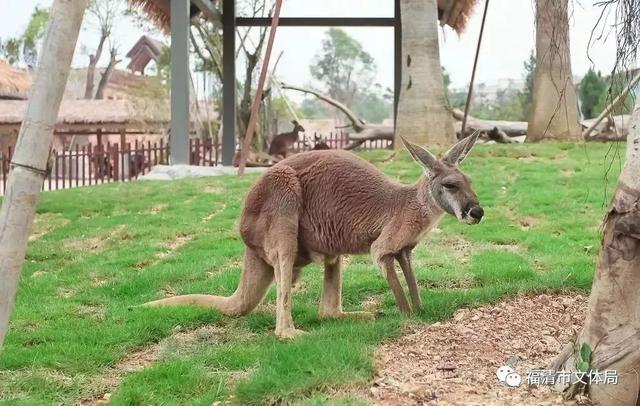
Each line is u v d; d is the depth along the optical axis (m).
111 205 13.91
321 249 7.12
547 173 14.97
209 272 9.41
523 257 9.49
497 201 12.69
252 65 27.94
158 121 37.88
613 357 4.99
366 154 17.48
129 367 6.59
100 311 8.12
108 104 37.94
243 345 6.75
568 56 14.20
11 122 34.84
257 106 17.69
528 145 18.33
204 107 36.03
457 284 8.52
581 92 22.44
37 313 7.96
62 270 9.86
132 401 5.62
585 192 12.92
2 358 6.54
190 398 5.67
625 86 5.59
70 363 6.51
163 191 15.03
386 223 6.88
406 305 6.93
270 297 8.29
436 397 5.16
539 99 20.20
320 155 7.14
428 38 18.25
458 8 22.83
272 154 25.59
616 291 4.97
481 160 16.72
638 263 4.91
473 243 10.40
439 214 6.80
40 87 4.30
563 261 9.01
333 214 6.98
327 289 7.41
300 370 5.61
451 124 18.42
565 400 5.11
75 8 4.30
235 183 15.55
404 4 18.38
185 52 18.33
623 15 5.46
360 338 6.30
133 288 8.83
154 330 7.28
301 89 28.05
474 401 5.09
